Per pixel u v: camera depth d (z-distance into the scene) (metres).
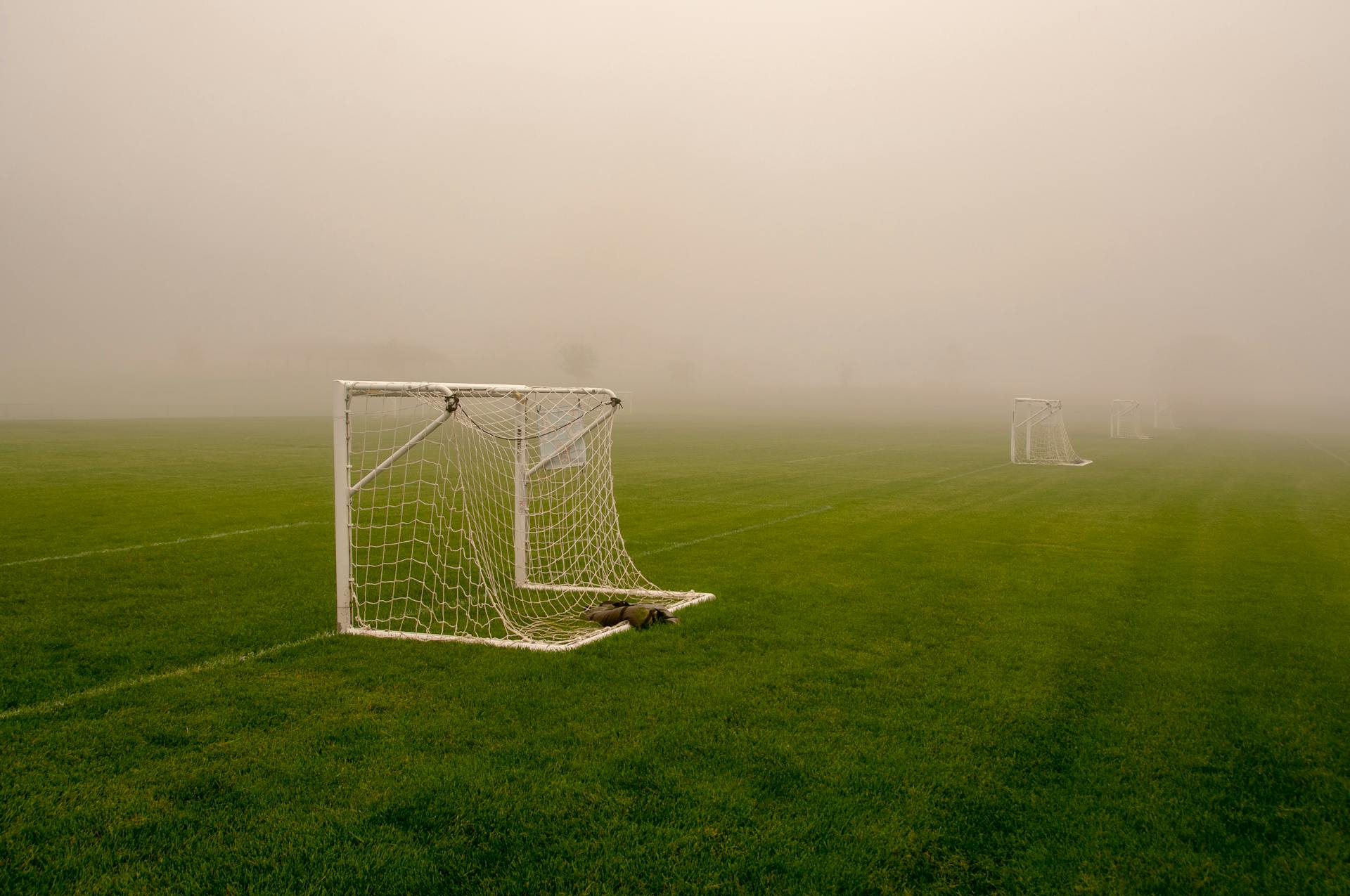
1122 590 9.10
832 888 3.39
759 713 5.35
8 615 7.73
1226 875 3.54
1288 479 22.17
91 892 3.34
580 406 10.50
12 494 16.17
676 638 7.11
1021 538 12.46
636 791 4.24
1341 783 4.44
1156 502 16.95
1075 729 5.13
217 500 15.56
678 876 3.47
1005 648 6.86
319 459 24.19
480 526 13.12
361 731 5.02
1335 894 3.42
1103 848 3.74
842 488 18.86
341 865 3.53
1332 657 6.71
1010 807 4.12
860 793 4.23
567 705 5.48
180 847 3.69
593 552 11.03
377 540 11.94
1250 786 4.40
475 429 8.71
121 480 18.70
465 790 4.23
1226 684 6.02
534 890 3.36
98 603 8.20
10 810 4.00
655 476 21.44
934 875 3.51
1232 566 10.43
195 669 6.23
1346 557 11.16
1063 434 28.64
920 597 8.67
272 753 4.68
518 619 7.98
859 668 6.28
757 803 4.11
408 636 7.14
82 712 5.32
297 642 6.96
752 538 12.43
